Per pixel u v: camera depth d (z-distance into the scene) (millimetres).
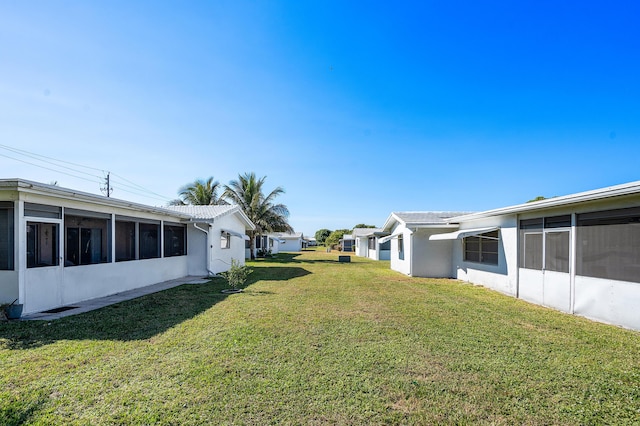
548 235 9508
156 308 8641
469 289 12883
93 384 4000
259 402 3605
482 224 13773
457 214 20500
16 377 4188
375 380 4230
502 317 7926
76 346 5449
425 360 4973
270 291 11773
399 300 10172
